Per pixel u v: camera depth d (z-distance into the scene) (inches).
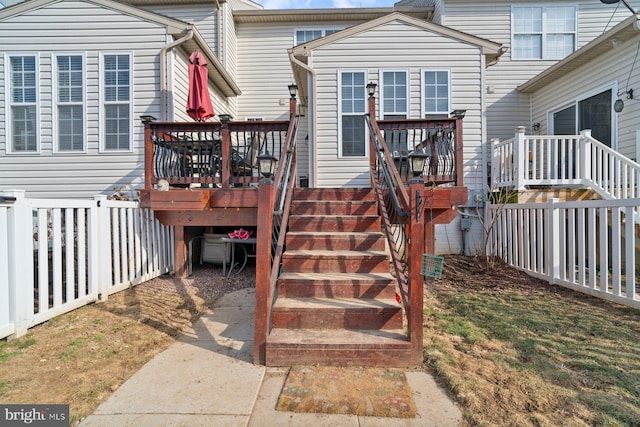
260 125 192.5
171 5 376.8
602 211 158.6
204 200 183.0
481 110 281.4
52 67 262.7
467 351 110.2
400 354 104.1
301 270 147.3
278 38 408.5
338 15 397.7
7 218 115.0
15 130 264.5
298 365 104.2
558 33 374.3
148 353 112.0
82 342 115.6
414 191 107.7
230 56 386.9
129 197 257.3
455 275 210.8
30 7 263.3
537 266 201.8
